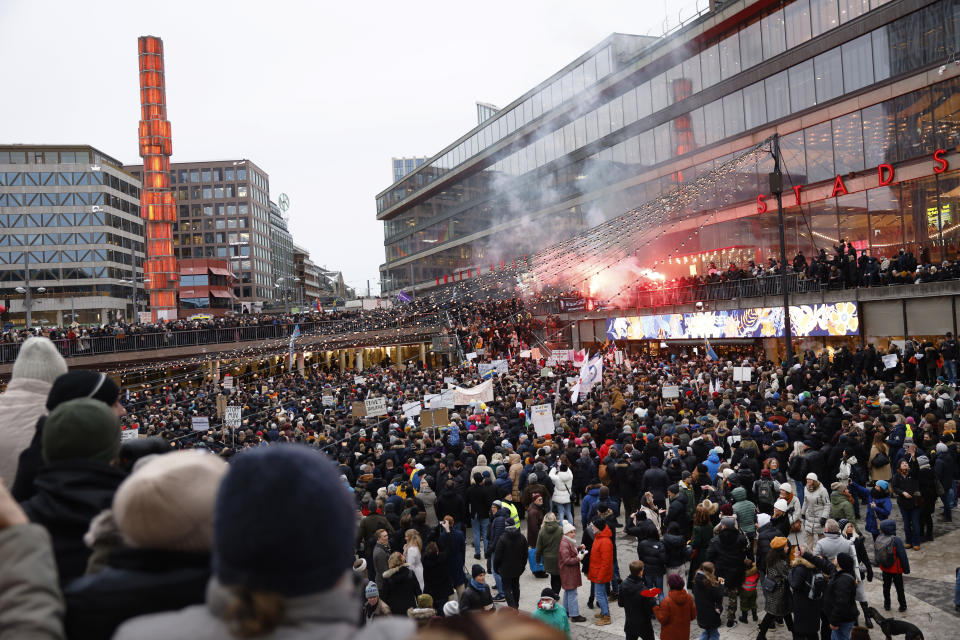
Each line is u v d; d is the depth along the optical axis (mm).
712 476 15688
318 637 1108
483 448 18688
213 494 1484
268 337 50812
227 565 1126
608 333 48500
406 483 14852
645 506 12414
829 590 9625
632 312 46031
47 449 1876
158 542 1430
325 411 27531
